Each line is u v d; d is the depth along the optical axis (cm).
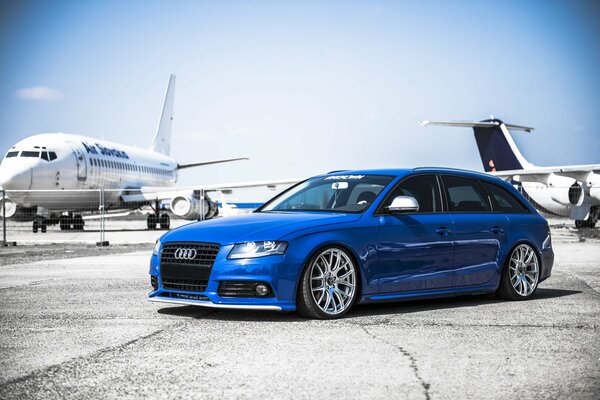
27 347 495
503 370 425
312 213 662
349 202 684
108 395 371
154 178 3716
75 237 2461
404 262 659
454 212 707
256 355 468
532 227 763
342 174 745
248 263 591
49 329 566
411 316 633
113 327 575
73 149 2677
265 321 604
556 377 408
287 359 455
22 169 2438
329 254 622
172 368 432
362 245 634
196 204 2778
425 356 464
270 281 591
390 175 704
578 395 370
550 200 2847
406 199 645
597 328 568
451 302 729
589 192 2588
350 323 594
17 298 759
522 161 3192
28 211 2530
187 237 626
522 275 751
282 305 597
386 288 649
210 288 600
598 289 838
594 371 423
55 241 2133
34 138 2598
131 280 948
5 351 482
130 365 440
